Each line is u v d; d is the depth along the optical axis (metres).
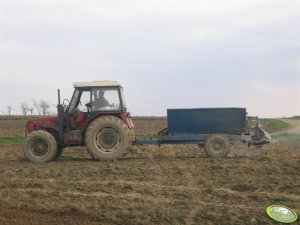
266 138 12.66
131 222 6.63
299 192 7.93
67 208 7.18
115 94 12.28
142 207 7.18
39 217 6.95
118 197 7.75
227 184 8.60
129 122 12.43
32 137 12.00
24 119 38.19
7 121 35.81
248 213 6.83
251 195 7.73
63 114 12.29
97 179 9.26
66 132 12.25
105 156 11.79
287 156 12.30
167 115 12.52
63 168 10.56
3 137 20.92
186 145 16.81
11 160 12.82
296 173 9.27
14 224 6.70
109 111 12.18
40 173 9.99
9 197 7.93
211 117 12.38
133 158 12.94
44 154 12.01
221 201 7.52
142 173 9.72
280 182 8.55
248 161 10.98
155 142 12.54
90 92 12.24
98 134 11.87
